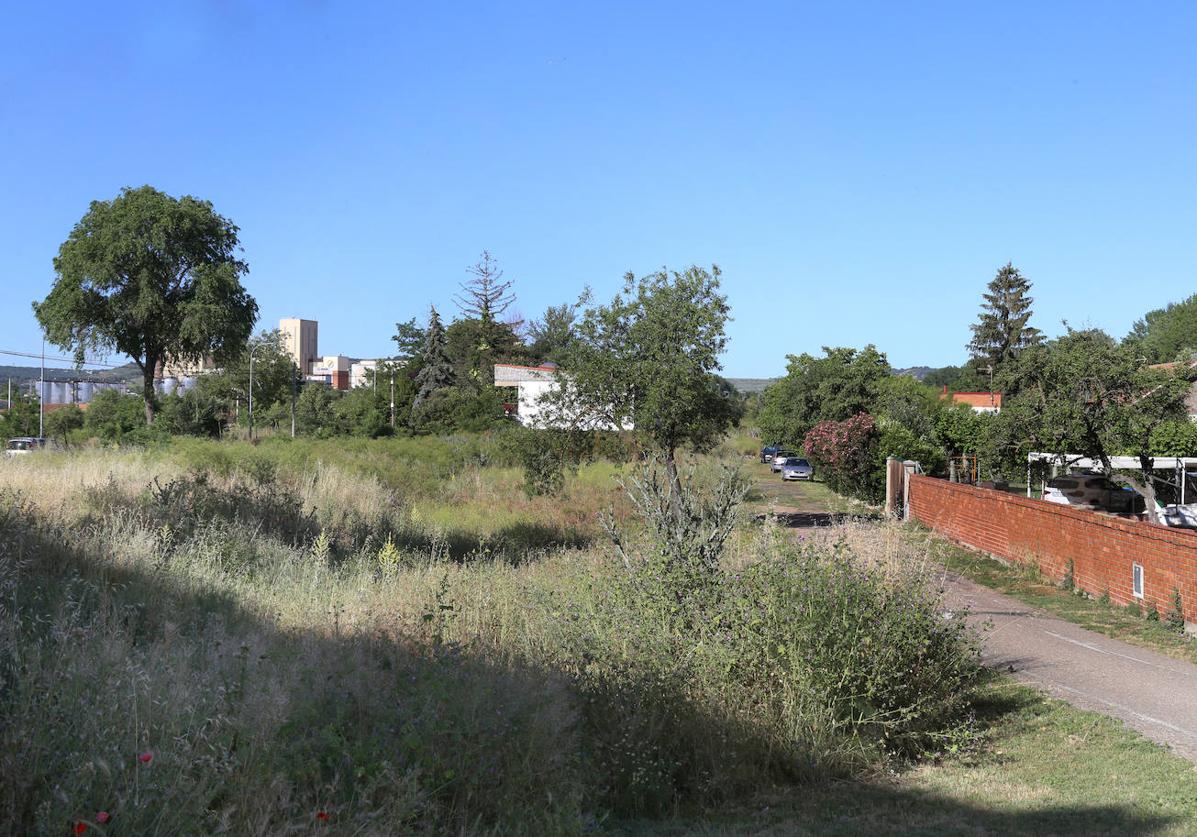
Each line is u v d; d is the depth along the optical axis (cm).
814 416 5984
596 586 912
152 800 417
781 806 655
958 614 900
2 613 629
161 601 870
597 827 573
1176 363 1959
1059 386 1914
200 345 5544
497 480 2927
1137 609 1327
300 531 1567
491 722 581
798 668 766
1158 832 550
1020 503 1783
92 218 5438
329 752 518
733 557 1023
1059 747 760
